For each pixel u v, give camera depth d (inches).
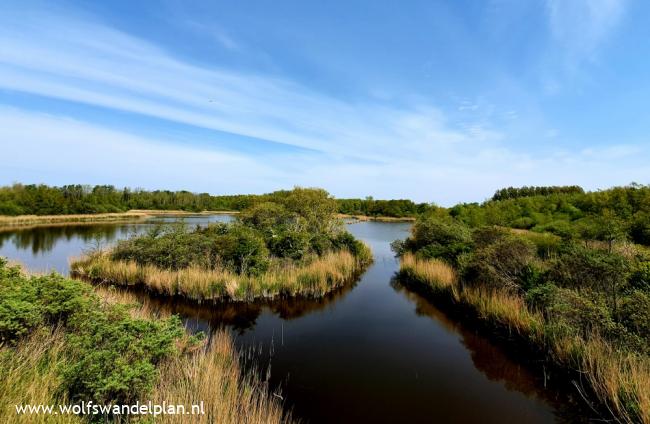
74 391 153.6
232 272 489.1
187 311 402.3
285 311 413.1
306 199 832.3
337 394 230.4
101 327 181.5
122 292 452.8
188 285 444.8
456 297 416.8
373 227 1923.0
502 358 285.9
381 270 695.1
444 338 331.6
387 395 230.1
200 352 240.7
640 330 225.8
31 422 124.2
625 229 488.4
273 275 484.1
